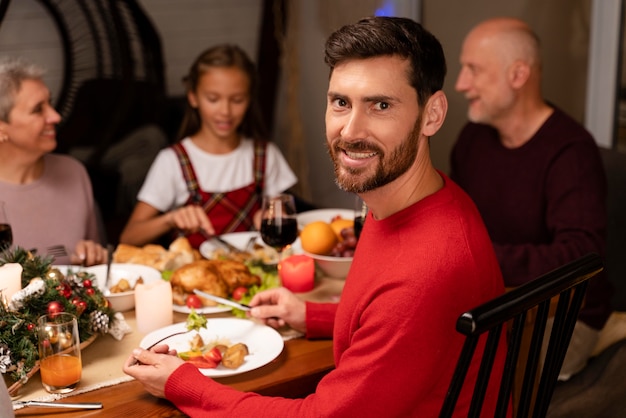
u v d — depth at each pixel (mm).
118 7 3641
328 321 1689
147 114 3676
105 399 1446
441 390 1335
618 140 3281
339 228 2152
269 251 2109
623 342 2125
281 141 4348
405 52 1258
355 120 1270
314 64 4074
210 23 4258
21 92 2090
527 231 2377
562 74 3410
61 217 2309
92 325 1603
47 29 3709
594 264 1394
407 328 1254
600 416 1989
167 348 1512
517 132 2379
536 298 1234
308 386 1562
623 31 3180
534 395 2004
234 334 1688
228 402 1380
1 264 1673
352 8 3805
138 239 2449
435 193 1350
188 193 2668
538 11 3396
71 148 3523
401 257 1308
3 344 1437
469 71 2365
